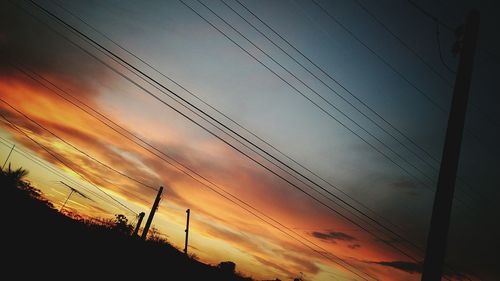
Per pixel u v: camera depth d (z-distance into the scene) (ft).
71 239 93.71
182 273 109.40
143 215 115.96
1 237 66.39
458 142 22.18
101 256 90.02
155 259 108.27
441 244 19.94
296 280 110.32
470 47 25.32
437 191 21.40
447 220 20.42
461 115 22.98
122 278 76.64
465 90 23.80
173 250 132.46
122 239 118.52
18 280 45.62
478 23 26.27
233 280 126.52
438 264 19.61
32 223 90.38
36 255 65.05
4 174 125.90
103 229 126.41
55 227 97.45
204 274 118.01
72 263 71.46
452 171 21.42
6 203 96.27
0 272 46.03
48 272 56.59
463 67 24.71
